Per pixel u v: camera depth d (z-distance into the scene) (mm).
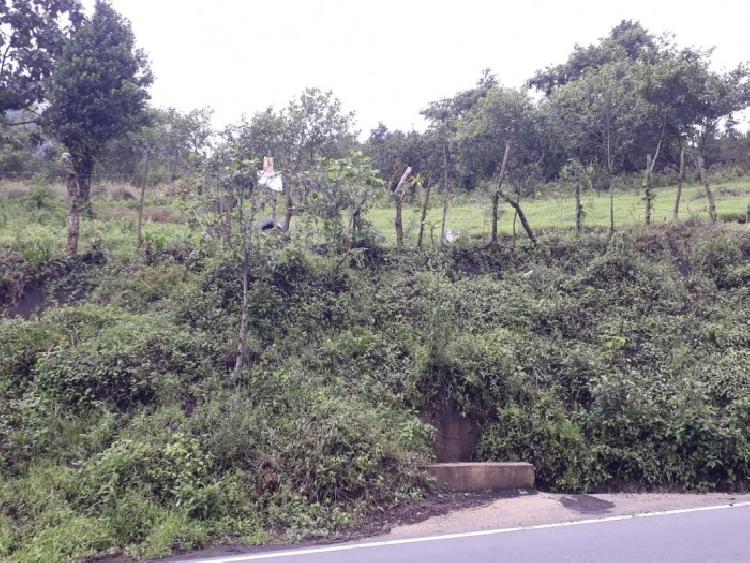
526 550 6754
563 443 10016
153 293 12320
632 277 13938
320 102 16953
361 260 13750
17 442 8664
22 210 18750
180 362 10320
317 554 6910
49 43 24141
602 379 10562
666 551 6641
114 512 7594
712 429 9852
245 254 10828
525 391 10758
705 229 15344
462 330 12203
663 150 27797
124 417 9328
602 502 8922
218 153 11391
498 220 18031
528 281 13945
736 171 27406
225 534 7602
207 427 9078
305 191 13758
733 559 6375
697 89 25094
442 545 7078
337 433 9008
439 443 10477
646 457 9844
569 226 16969
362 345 11422
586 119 25734
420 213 18688
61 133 23125
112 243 13914
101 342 10523
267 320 11609
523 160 25172
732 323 12891
